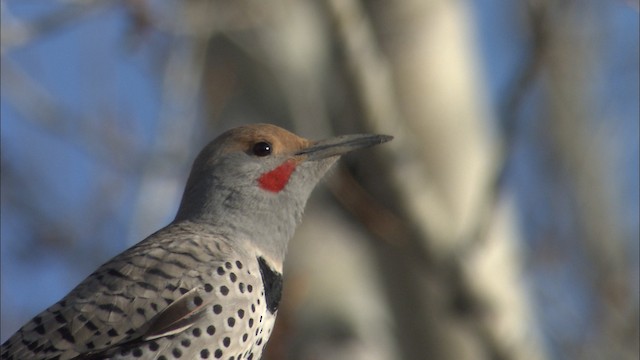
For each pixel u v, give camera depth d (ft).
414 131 46.78
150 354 34.76
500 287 43.68
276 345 45.80
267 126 38.60
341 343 46.26
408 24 47.73
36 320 34.68
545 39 42.14
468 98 47.80
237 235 37.11
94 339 34.40
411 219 42.83
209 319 35.12
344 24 42.39
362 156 42.98
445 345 44.86
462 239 42.98
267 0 47.55
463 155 46.65
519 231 54.95
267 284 37.14
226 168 37.70
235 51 48.06
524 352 43.42
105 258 51.60
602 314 52.95
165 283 35.06
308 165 38.42
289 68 47.01
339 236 47.75
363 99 42.65
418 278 45.03
